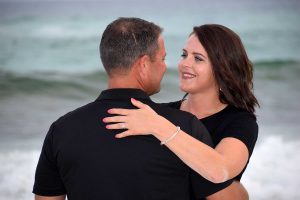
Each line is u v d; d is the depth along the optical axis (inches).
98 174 143.6
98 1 5743.1
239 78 195.0
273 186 511.2
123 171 142.5
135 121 141.9
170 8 3981.3
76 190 147.6
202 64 195.0
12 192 496.1
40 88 1078.4
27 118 849.5
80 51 1611.7
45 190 156.2
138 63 146.9
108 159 143.2
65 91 1074.1
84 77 1151.6
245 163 168.1
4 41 1803.6
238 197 161.9
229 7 3784.5
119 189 142.6
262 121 804.6
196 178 149.9
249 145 173.0
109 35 147.1
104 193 143.3
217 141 184.4
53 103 994.1
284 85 1126.4
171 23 2719.0
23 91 1061.1
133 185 142.3
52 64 1451.8
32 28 2198.6
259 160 584.1
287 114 856.9
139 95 147.7
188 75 198.2
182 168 145.5
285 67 1272.1
